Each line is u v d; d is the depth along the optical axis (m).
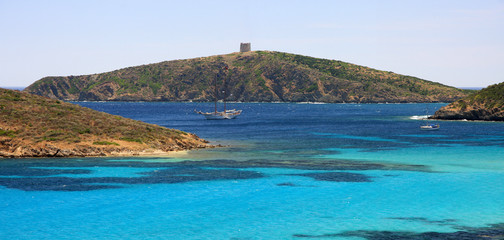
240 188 44.28
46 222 33.00
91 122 75.81
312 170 54.84
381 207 37.41
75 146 65.38
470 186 45.31
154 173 51.94
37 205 37.44
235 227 32.06
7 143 63.53
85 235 30.20
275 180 48.38
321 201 39.31
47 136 66.69
